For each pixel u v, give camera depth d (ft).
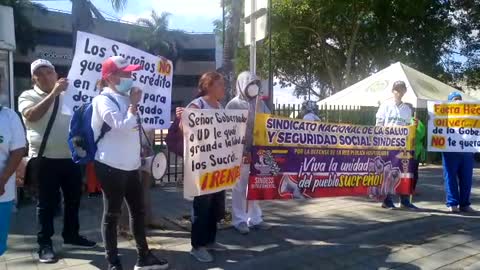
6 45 22.26
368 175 23.12
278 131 20.22
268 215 23.41
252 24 22.18
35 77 16.17
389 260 17.87
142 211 15.55
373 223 22.22
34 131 16.20
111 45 17.53
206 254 16.83
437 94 44.09
